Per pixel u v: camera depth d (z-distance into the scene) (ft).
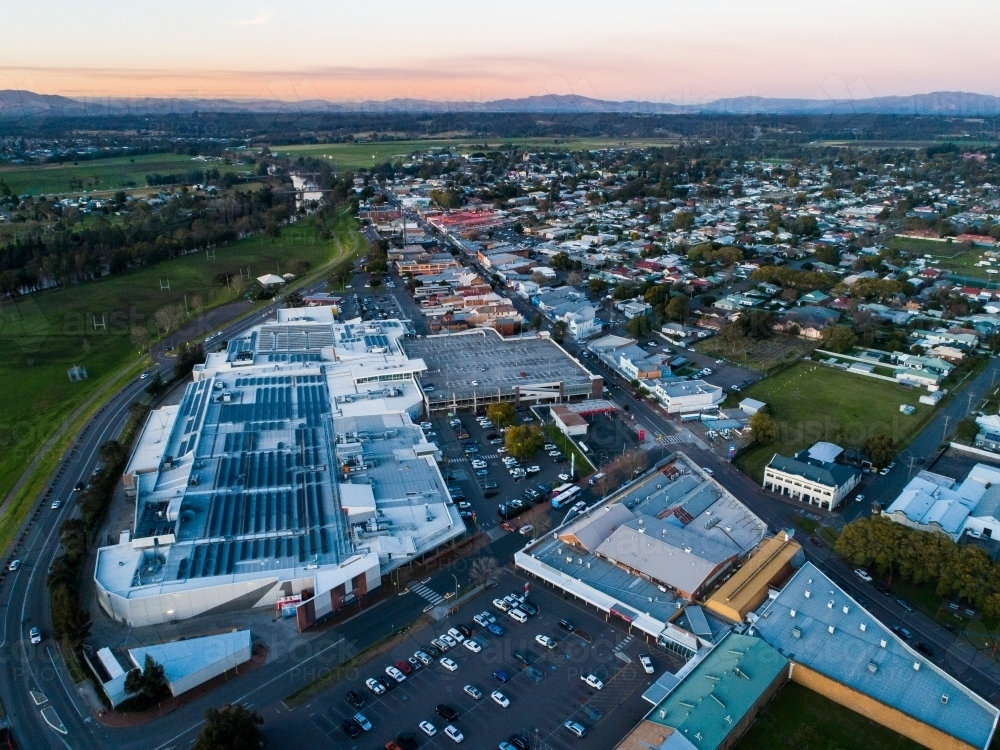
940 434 542.57
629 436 546.67
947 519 416.67
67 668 323.57
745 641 317.42
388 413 543.80
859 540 385.29
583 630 347.77
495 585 380.37
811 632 326.85
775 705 299.58
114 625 347.15
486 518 439.22
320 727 293.64
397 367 615.57
